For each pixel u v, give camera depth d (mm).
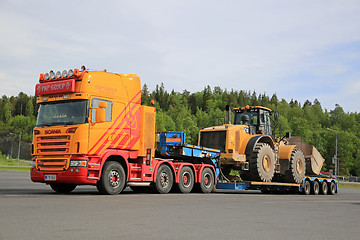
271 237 5223
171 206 8891
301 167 19406
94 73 12086
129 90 12969
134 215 7012
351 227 6520
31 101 189375
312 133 117750
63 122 11875
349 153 108312
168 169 13961
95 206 8305
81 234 4980
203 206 9227
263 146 17062
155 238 4863
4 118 191375
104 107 11836
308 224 6723
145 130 13281
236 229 5820
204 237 5043
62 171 11570
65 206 8125
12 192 12391
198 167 15125
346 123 157625
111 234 5047
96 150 11750
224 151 16531
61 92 12031
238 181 16484
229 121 17688
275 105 199750
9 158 115625
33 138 12312
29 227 5410
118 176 12266
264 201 12102
